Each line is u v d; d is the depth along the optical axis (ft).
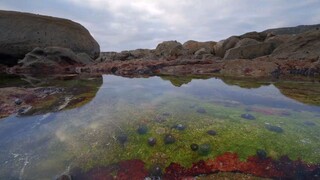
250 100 5.35
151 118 3.97
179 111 4.36
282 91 6.23
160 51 20.13
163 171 2.91
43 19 15.16
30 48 14.14
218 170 2.89
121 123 3.79
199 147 3.19
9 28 13.65
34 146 3.27
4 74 10.27
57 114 4.25
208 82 7.70
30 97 5.26
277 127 3.63
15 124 3.87
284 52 13.15
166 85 7.09
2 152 3.14
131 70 10.50
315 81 7.73
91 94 5.63
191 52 19.98
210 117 4.08
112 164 3.00
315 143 3.23
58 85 6.98
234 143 3.25
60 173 2.84
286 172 2.81
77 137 3.44
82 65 12.68
